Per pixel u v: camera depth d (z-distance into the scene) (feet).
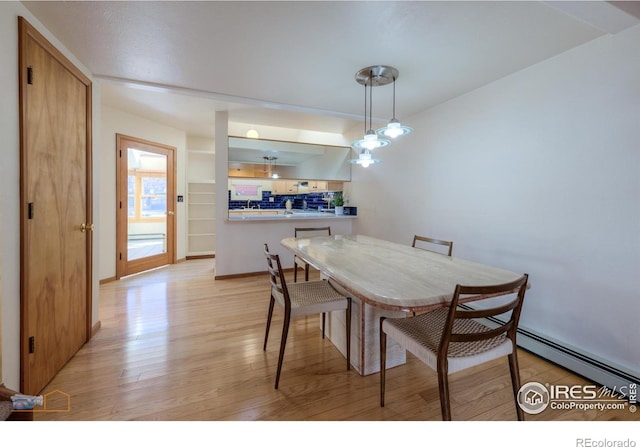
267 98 9.34
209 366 6.22
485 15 5.10
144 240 14.38
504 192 7.72
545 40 5.90
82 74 6.81
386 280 4.70
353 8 4.94
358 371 6.07
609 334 5.78
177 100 11.12
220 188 12.65
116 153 12.56
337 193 16.62
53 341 5.71
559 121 6.47
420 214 10.71
